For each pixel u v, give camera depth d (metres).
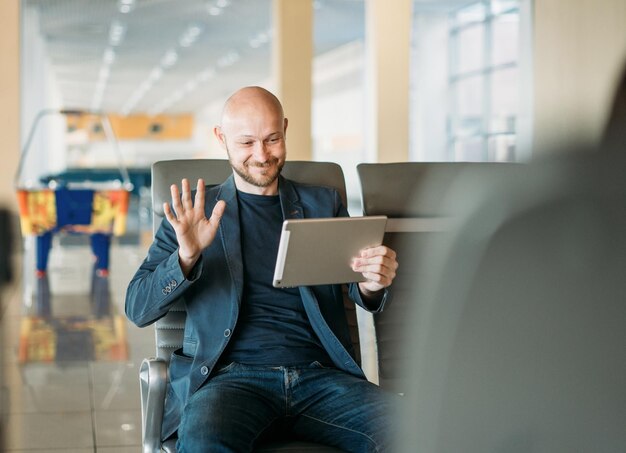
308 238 1.90
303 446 1.93
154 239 2.24
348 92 17.31
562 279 0.54
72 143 24.22
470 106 14.60
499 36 13.88
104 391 3.81
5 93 9.41
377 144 10.59
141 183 14.96
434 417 0.59
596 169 0.52
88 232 7.60
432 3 14.33
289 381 2.01
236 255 2.14
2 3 9.40
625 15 1.43
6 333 5.02
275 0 11.32
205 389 1.99
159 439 2.01
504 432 0.56
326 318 2.16
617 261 0.52
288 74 11.09
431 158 15.11
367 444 1.88
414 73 15.12
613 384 0.54
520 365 0.55
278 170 2.23
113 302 6.09
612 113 0.52
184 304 2.29
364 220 1.94
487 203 0.57
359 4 13.81
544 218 0.54
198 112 31.98
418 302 0.62
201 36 17.72
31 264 8.34
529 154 0.56
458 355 0.57
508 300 0.55
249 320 2.13
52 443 3.12
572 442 0.55
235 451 1.83
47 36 17.22
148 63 21.98
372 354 4.23
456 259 0.58
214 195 2.25
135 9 14.36
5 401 3.65
